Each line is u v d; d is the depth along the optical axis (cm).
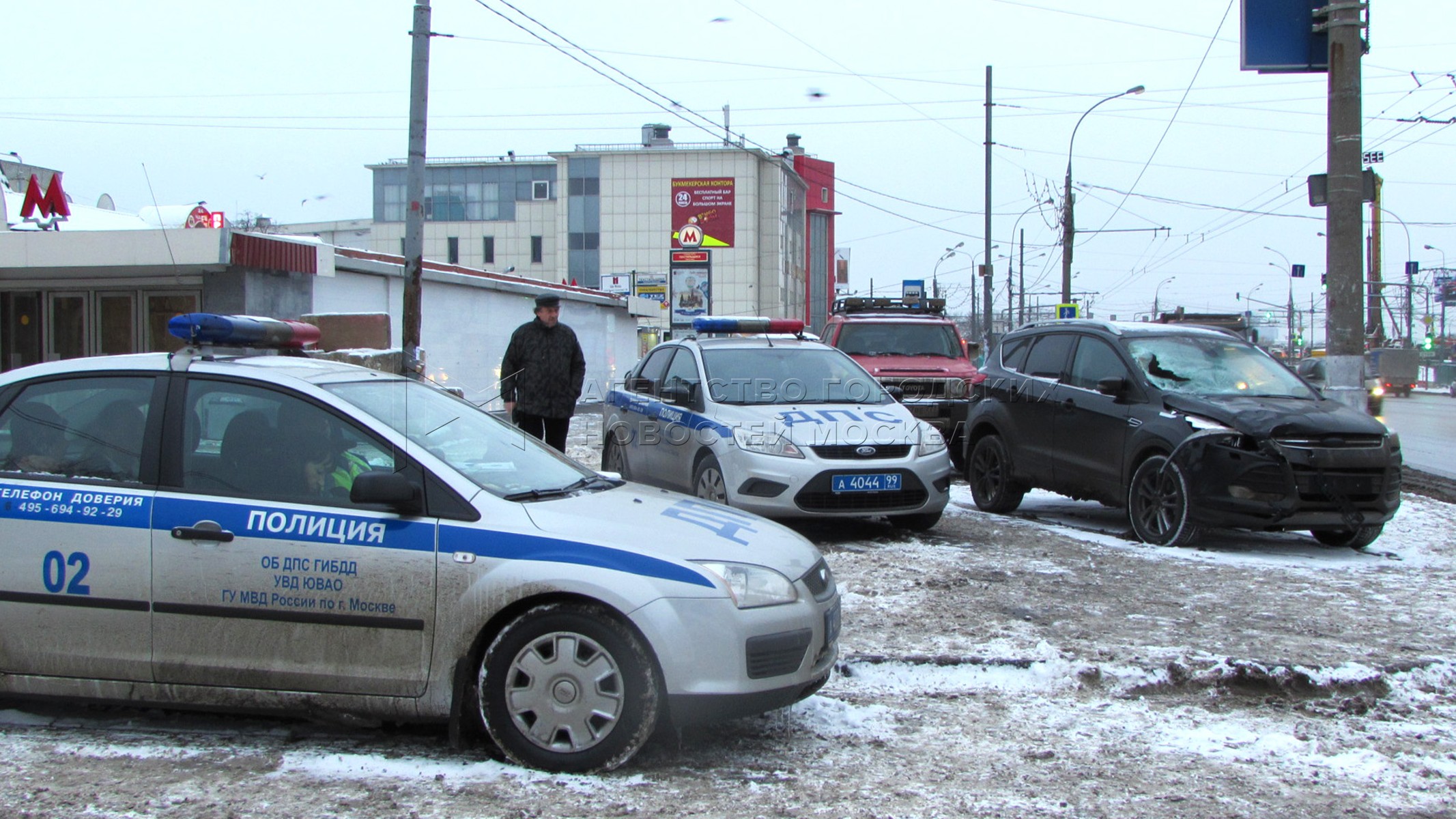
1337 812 386
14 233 1623
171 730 455
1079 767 425
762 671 413
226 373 452
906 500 873
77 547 433
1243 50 1218
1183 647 573
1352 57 1130
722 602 407
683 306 4106
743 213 7038
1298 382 948
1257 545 909
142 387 454
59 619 434
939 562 796
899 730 466
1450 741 461
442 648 413
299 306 1838
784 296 7388
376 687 418
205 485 436
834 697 505
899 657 541
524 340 983
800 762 427
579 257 7200
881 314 1627
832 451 859
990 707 497
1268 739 458
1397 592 725
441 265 2350
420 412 479
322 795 387
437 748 434
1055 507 1156
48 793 387
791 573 436
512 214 7581
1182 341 974
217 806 377
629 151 7125
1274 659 550
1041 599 683
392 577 415
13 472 449
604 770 405
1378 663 545
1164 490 882
